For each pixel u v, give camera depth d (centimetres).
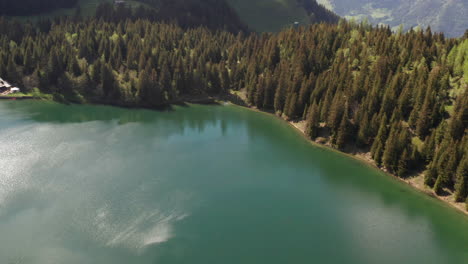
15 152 9894
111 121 13250
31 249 6269
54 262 6003
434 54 13212
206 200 8088
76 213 7294
